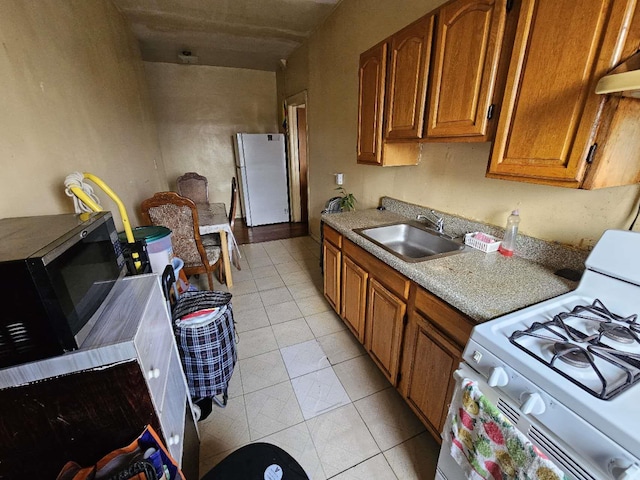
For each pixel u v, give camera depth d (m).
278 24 3.22
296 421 1.50
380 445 1.38
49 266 0.62
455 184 1.75
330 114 3.27
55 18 1.55
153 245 1.71
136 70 3.37
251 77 5.32
